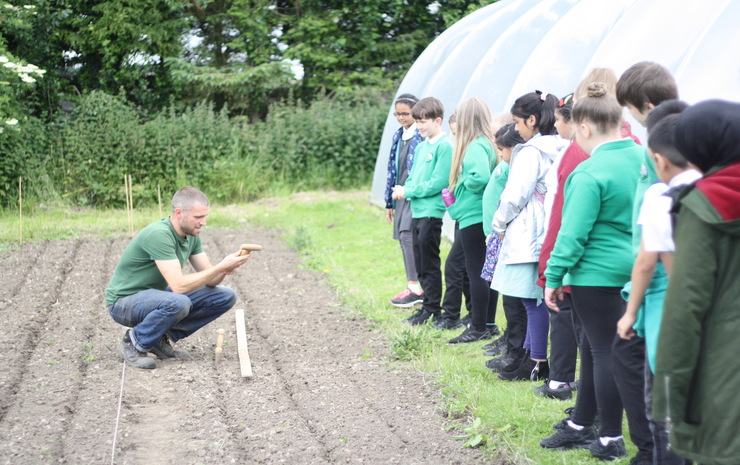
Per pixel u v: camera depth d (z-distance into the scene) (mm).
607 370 3340
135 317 4984
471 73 10070
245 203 12711
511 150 4574
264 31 16688
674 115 2645
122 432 3916
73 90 15875
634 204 2973
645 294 2840
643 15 6781
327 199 12422
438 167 5660
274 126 14172
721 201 2213
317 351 5406
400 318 6117
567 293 3650
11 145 11758
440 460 3586
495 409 4059
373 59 17594
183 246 5109
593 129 3301
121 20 15078
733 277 2252
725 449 2252
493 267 4695
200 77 15359
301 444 3787
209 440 3861
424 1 17547
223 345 5574
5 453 3643
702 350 2301
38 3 14148
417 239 5922
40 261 8352
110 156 12305
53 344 5426
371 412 4207
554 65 7715
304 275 7918
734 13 5805
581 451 3520
